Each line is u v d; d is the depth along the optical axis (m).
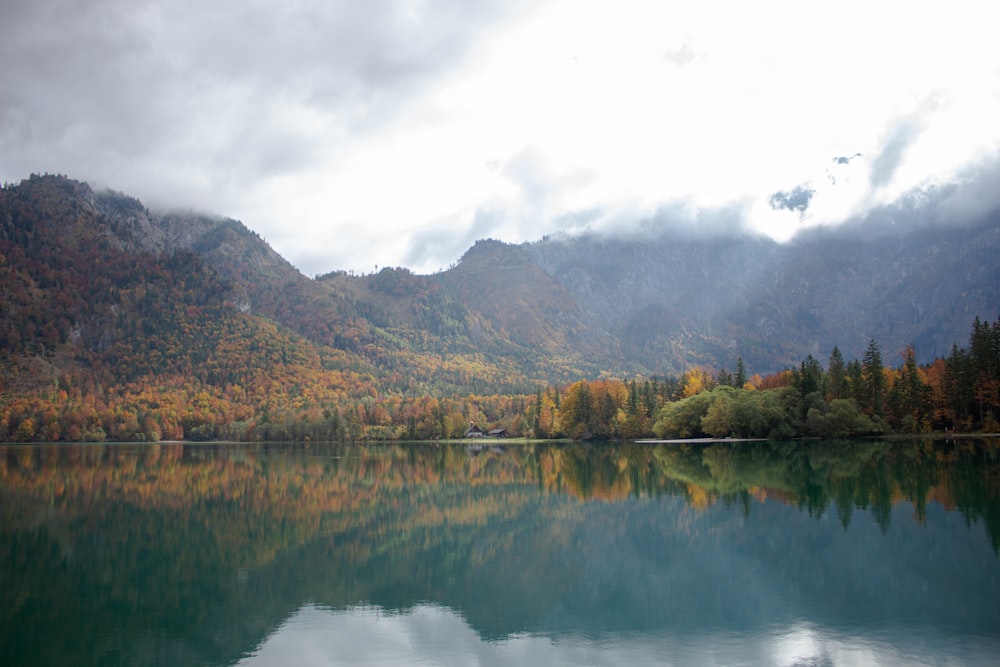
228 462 142.25
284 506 73.12
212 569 46.31
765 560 45.50
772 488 76.06
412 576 44.25
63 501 78.12
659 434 188.12
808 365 172.50
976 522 54.38
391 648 32.09
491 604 38.38
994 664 28.67
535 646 32.09
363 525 61.38
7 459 153.62
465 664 30.20
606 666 29.67
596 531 56.75
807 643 31.36
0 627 35.09
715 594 38.81
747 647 31.20
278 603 38.97
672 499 71.44
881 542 48.78
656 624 34.47
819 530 53.28
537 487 87.00
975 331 152.62
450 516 65.44
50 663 30.61
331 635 33.84
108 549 52.34
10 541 55.28
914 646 30.62
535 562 47.22
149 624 35.53
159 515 67.81
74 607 38.28
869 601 36.53
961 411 150.62
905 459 102.69
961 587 38.38
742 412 161.25
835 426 146.88
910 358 158.75
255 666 30.31
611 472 102.69
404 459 150.12
